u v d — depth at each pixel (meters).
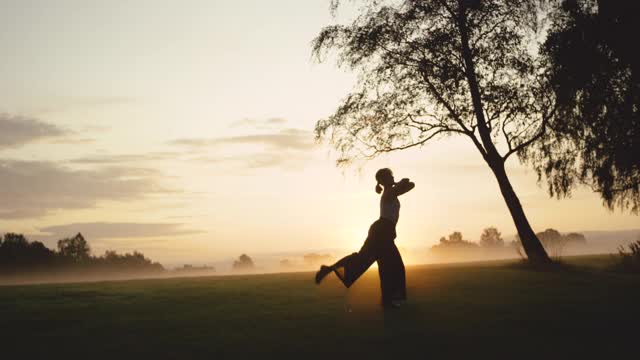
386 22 20.03
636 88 17.70
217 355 3.80
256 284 11.80
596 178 18.91
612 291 7.55
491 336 4.16
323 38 20.83
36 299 9.27
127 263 83.62
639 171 18.41
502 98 18.69
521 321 4.87
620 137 18.23
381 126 20.72
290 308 6.56
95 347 4.29
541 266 16.11
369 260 6.21
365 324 4.99
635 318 4.89
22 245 69.00
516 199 19.14
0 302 8.77
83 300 8.80
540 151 19.17
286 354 3.74
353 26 20.81
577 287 8.35
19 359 3.90
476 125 19.88
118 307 7.42
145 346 4.25
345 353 3.71
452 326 4.70
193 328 5.12
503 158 19.50
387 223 6.34
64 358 3.88
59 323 5.84
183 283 13.91
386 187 6.56
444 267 16.88
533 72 18.83
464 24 19.20
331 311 6.12
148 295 9.55
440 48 19.25
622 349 3.59
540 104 18.77
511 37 18.81
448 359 3.43
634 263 13.91
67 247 76.31
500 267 16.41
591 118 18.23
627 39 17.48
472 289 8.37
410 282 9.91
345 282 6.21
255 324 5.25
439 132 20.39
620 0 17.70
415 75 19.78
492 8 18.84
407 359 3.47
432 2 19.48
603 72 17.83
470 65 19.27
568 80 18.02
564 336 4.08
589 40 17.89
